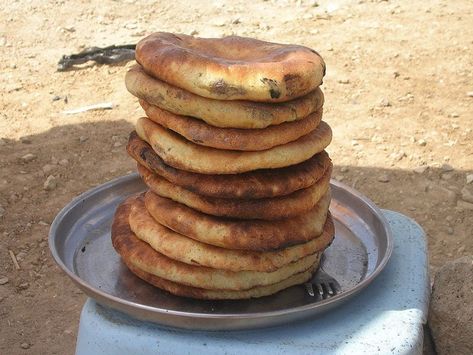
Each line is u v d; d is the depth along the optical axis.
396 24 2.64
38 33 2.54
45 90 2.15
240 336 0.84
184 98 0.81
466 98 2.11
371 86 2.18
